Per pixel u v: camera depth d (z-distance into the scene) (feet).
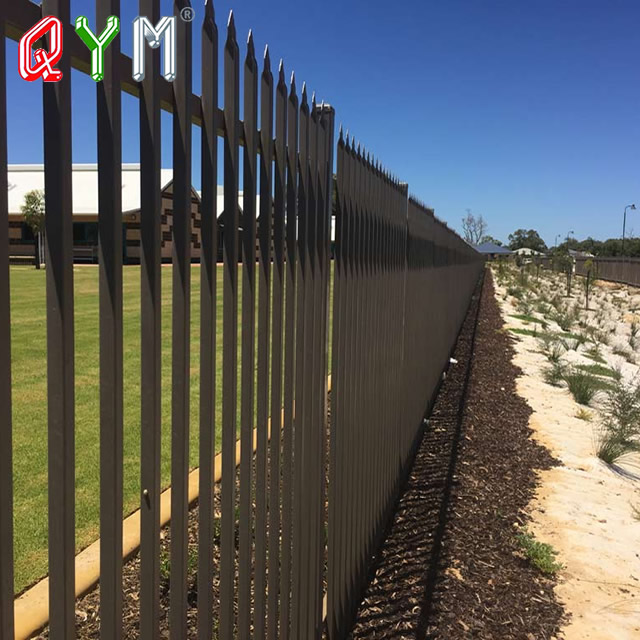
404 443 16.38
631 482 19.26
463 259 51.44
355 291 9.74
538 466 19.36
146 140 3.90
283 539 7.13
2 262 2.89
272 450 6.66
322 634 9.00
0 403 2.92
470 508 15.34
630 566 13.10
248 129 5.46
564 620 10.75
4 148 2.91
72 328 3.39
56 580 3.43
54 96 3.22
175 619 4.61
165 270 50.19
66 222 3.30
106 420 3.69
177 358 4.39
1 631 3.02
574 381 32.22
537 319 69.26
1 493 2.98
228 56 5.00
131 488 12.59
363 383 10.71
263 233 5.94
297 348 7.22
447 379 31.37
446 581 11.66
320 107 7.88
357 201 9.58
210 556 5.09
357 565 10.65
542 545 12.96
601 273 184.24
